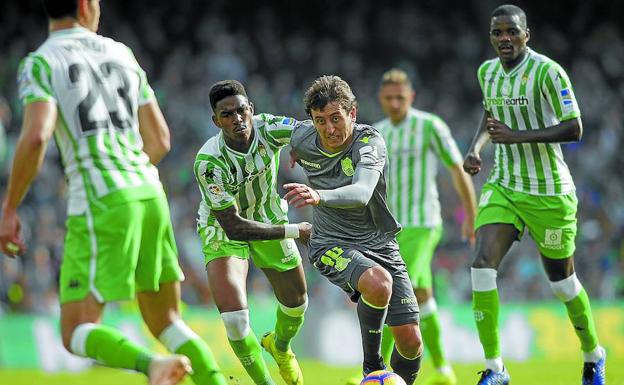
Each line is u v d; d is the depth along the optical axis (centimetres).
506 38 2467
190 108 7644
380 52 10050
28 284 5247
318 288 5619
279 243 2434
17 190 1636
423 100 9056
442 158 3275
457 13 10469
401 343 2186
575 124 2423
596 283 6562
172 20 9406
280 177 6431
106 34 8844
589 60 10294
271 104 8194
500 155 2550
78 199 1697
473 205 3300
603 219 7244
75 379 3812
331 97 2028
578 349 5425
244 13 9950
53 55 1700
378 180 2111
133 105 1770
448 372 3125
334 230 2208
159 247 1755
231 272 2391
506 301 6338
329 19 10219
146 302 1795
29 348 4456
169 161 6906
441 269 6347
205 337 4684
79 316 1673
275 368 4253
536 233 2525
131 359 1605
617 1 10900
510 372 3906
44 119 1641
